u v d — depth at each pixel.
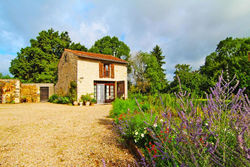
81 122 5.44
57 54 25.19
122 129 3.48
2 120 5.93
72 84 12.77
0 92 13.96
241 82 6.79
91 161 2.50
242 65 9.43
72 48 27.42
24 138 3.71
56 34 26.03
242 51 18.66
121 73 16.00
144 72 24.53
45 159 2.60
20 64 21.67
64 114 7.36
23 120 5.89
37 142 3.42
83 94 12.99
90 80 13.52
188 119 1.05
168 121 1.22
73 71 13.33
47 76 21.52
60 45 25.17
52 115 7.07
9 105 12.32
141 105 5.72
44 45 23.39
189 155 1.04
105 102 14.65
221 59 21.56
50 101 16.34
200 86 8.11
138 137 2.82
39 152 2.88
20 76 22.12
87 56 13.02
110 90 15.38
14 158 2.65
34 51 22.19
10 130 4.45
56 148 3.06
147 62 24.69
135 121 3.36
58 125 5.00
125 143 3.21
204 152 1.06
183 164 1.04
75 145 3.21
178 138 1.08
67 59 14.55
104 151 2.87
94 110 8.96
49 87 17.50
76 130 4.37
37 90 16.59
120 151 2.86
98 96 14.27
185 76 8.29
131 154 2.71
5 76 22.33
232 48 21.17
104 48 27.73
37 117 6.54
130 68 25.19
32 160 2.57
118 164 2.36
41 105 12.32
